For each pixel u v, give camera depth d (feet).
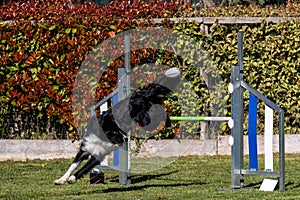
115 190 35.73
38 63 48.85
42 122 50.03
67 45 48.85
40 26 48.85
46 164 46.34
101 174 38.42
